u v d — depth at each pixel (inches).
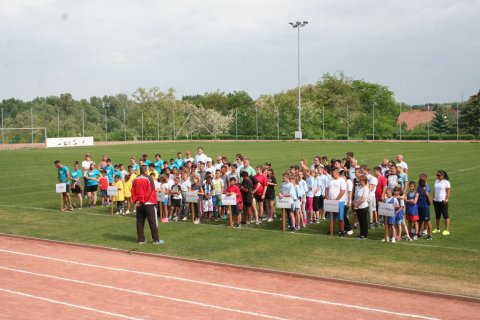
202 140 3750.0
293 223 730.2
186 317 411.8
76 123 3708.2
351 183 720.3
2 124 3147.1
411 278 505.7
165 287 490.6
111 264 576.1
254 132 3777.1
